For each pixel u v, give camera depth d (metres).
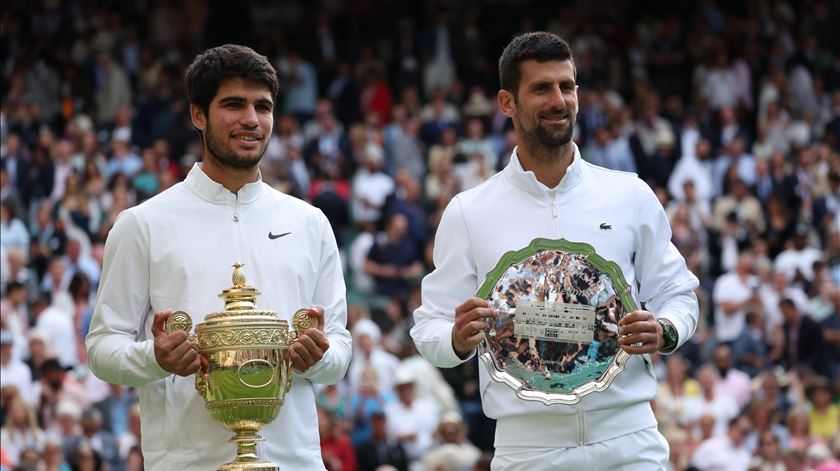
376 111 48.75
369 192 41.75
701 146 45.47
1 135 40.91
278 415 11.00
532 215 11.66
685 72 53.72
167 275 11.11
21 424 24.84
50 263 31.91
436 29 51.62
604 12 55.91
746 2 55.81
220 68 11.03
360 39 53.22
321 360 11.02
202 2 53.59
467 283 11.74
